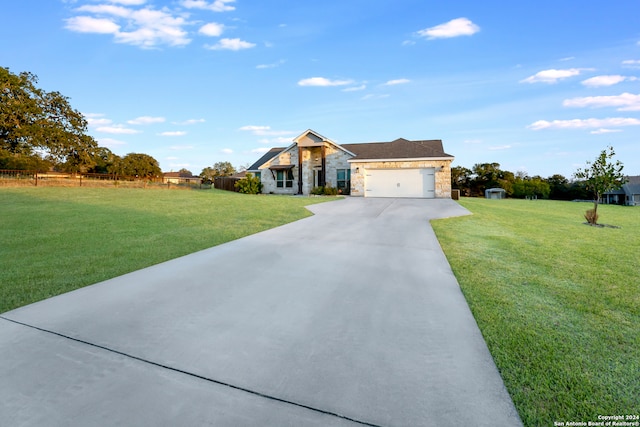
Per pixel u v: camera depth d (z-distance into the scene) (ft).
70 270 16.79
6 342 9.43
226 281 15.31
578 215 53.67
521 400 7.17
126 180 107.55
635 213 64.08
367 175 72.23
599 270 18.28
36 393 7.16
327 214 40.73
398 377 7.97
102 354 8.86
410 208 47.26
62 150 114.52
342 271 17.13
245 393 7.30
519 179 173.47
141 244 23.20
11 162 90.17
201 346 9.37
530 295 14.01
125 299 12.95
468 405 6.96
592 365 8.66
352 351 9.21
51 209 39.91
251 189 83.97
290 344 9.57
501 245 24.73
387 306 12.55
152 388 7.43
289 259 19.47
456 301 13.14
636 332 10.65
